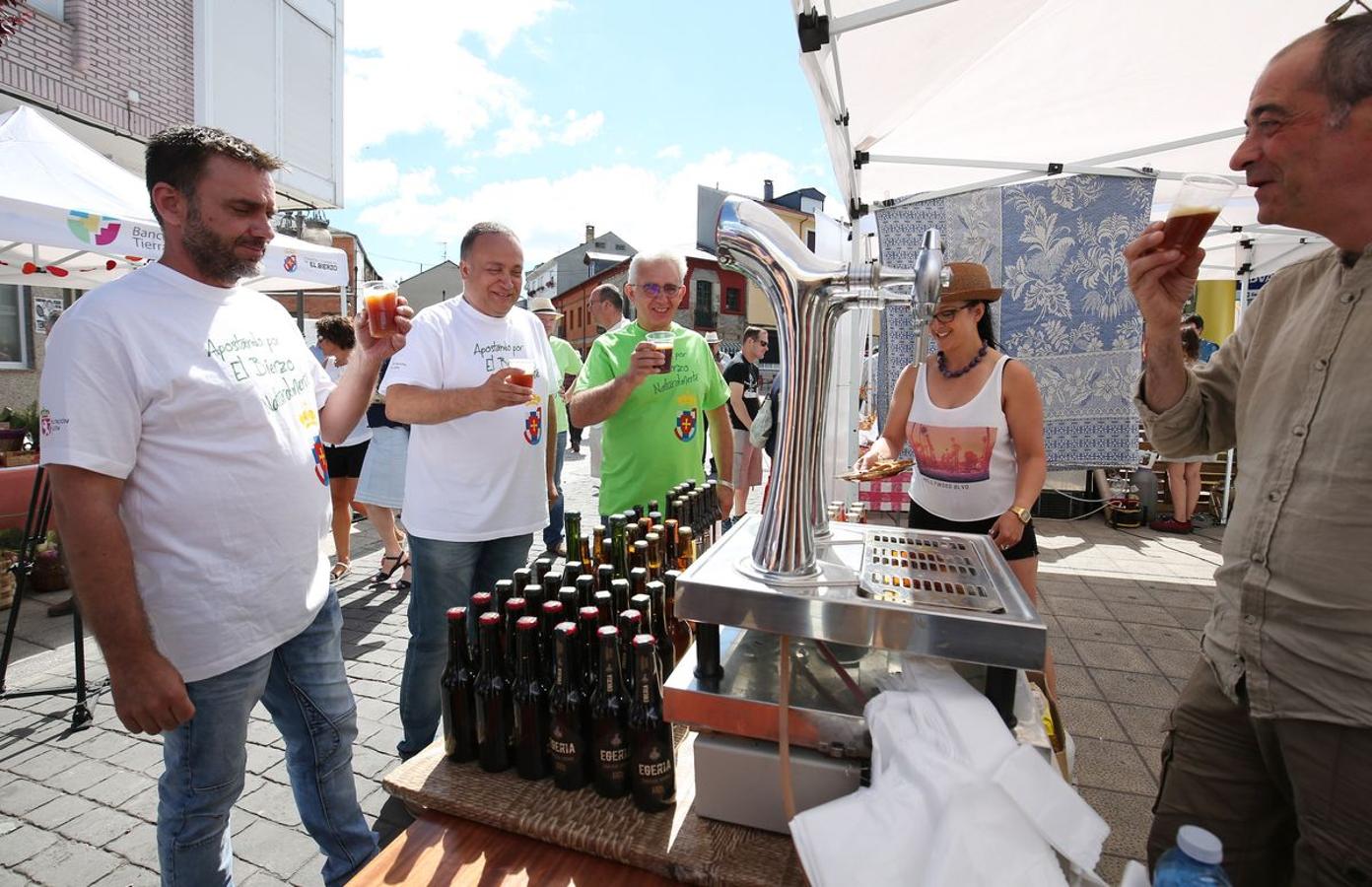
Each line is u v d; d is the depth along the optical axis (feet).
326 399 6.59
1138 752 8.59
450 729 4.03
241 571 5.11
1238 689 4.15
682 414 9.02
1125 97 11.64
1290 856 4.49
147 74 25.26
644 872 3.25
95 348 4.44
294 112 33.01
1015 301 14.19
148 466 4.72
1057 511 22.25
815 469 3.73
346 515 15.93
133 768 8.50
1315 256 4.14
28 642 12.14
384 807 7.72
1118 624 12.82
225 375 5.04
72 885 6.65
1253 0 8.84
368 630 12.86
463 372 7.79
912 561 3.51
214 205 4.93
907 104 11.25
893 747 2.70
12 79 20.84
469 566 7.86
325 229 42.37
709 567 3.40
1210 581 15.37
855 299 3.22
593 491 27.37
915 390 7.84
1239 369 4.65
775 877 3.00
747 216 3.39
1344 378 3.59
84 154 13.23
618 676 3.69
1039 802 2.43
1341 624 3.55
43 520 10.30
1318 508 3.64
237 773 5.27
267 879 6.74
